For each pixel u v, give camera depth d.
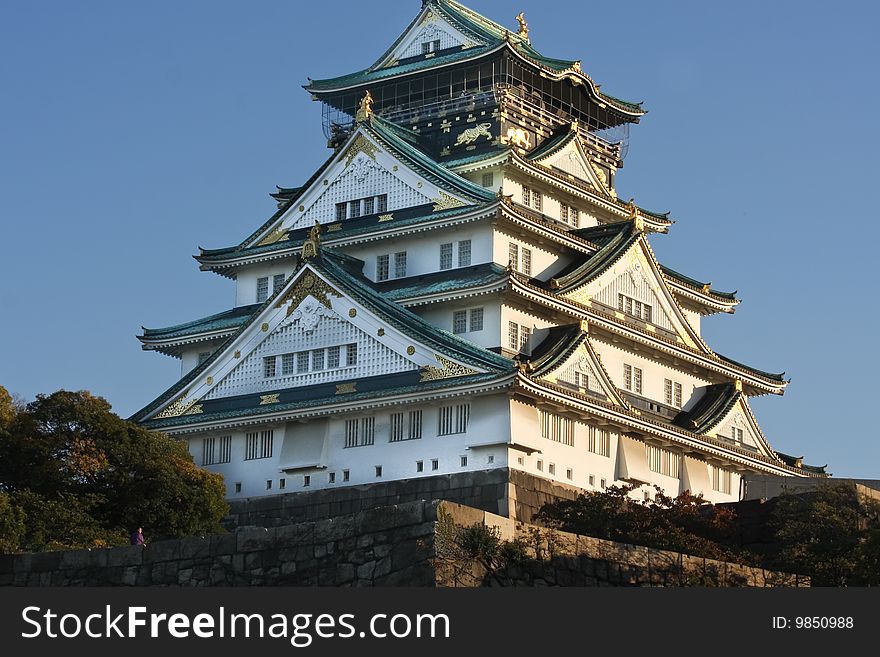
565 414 107.81
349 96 133.62
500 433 102.94
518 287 109.44
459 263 115.31
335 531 69.12
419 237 117.00
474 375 103.94
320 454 109.38
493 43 126.75
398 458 106.62
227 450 113.62
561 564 70.31
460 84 129.62
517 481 102.44
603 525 89.25
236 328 120.62
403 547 67.12
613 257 118.06
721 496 121.38
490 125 125.19
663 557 74.19
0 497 83.19
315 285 112.75
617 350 118.62
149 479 96.75
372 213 120.19
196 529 97.81
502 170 120.69
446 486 103.56
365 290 111.00
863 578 74.69
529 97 129.50
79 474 94.88
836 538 85.12
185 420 114.38
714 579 74.94
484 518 69.12
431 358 106.50
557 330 111.94
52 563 74.25
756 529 91.25
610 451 111.88
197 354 124.38
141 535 89.81
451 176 117.12
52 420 97.12
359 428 108.81
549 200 124.31
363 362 109.62
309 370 111.81
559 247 119.06
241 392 114.19
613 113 137.00
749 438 123.94
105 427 97.62
